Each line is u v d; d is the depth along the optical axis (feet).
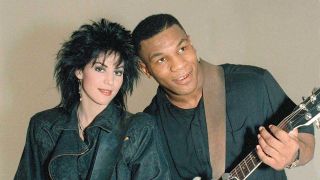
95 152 4.87
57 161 4.89
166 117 5.51
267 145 4.68
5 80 7.34
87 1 7.81
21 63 7.42
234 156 5.39
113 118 4.97
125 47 4.83
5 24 7.33
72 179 4.86
